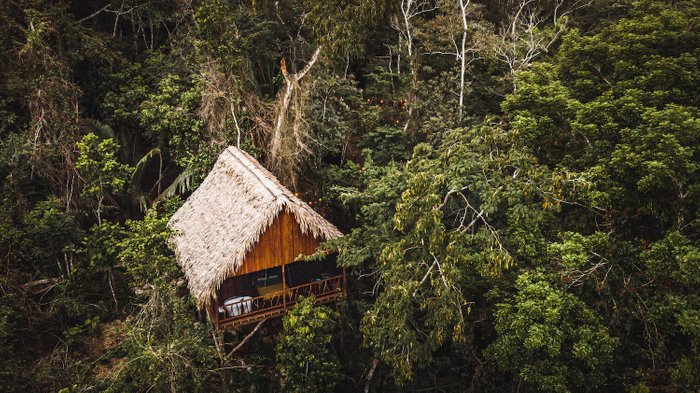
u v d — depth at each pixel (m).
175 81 17.53
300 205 12.80
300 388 12.38
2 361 11.98
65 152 14.57
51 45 15.57
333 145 17.81
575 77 13.16
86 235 14.72
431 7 22.98
